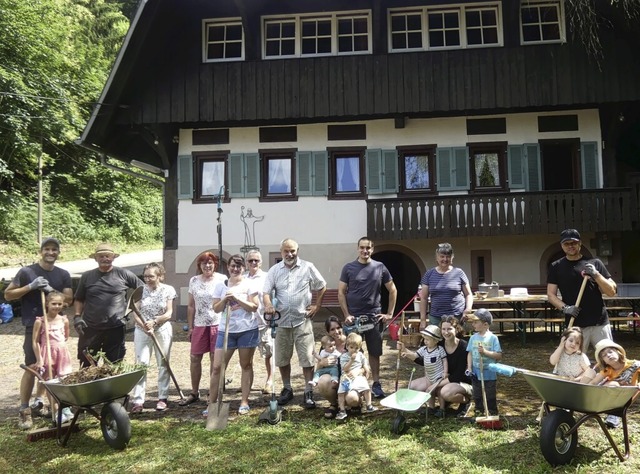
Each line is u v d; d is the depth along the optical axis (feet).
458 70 41.57
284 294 20.02
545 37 42.01
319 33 43.93
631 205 40.83
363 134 44.88
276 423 18.07
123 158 47.67
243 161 45.21
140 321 19.71
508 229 41.37
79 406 15.92
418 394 16.60
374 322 20.49
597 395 13.79
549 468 14.05
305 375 20.11
